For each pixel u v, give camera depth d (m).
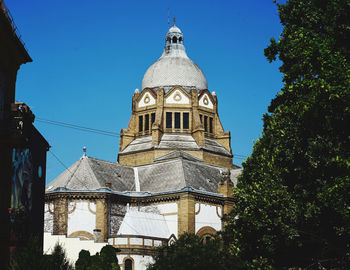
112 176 90.00
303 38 38.34
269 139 49.44
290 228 40.53
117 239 75.19
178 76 104.81
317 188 37.59
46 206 81.62
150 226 80.06
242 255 46.38
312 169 38.56
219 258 33.25
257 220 43.16
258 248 45.16
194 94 102.12
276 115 44.50
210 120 104.25
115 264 51.41
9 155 33.97
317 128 37.59
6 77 34.84
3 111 33.53
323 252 41.12
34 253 30.78
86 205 81.25
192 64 107.69
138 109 103.69
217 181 94.06
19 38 35.44
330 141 37.16
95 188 83.69
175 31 110.06
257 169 50.06
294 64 39.47
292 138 40.16
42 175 43.78
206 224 83.44
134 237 75.12
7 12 34.81
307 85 37.56
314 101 35.97
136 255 74.62
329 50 36.91
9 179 33.88
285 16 42.56
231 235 53.84
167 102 101.56
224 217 58.25
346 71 35.50
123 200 84.88
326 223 38.66
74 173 86.38
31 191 39.88
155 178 91.44
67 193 80.75
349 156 36.06
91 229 80.50
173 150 97.00
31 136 40.16
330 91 34.94
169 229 82.56
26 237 34.19
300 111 37.19
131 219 78.38
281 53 41.06
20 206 34.56
